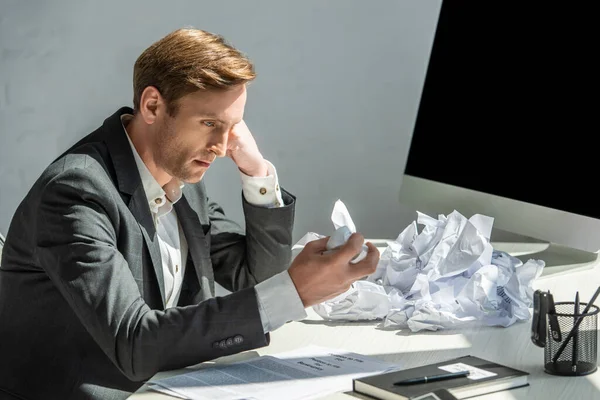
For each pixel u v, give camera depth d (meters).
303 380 1.45
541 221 2.16
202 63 1.68
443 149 2.47
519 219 2.22
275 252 2.06
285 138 3.21
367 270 1.55
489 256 1.87
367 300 1.81
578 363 1.47
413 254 1.98
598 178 2.03
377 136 3.14
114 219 1.69
